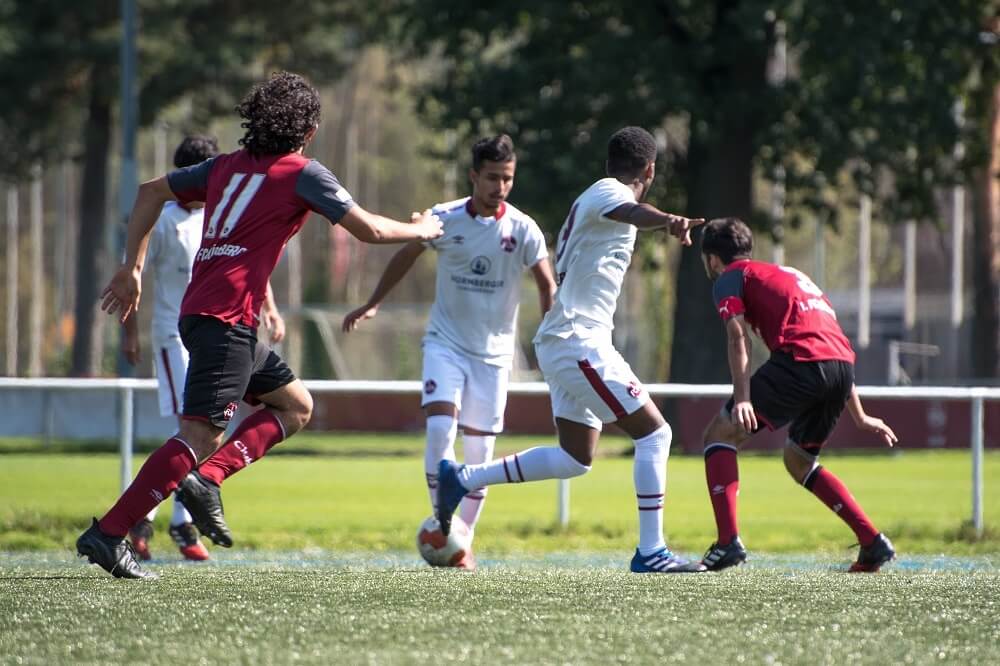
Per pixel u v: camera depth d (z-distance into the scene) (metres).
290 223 19.06
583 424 23.34
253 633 14.21
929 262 162.12
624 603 16.69
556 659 12.85
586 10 90.12
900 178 91.44
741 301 24.20
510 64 91.06
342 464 72.19
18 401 89.12
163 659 12.82
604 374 22.66
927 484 58.75
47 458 73.50
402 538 34.03
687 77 84.38
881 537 24.09
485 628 14.59
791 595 17.77
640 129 23.22
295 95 19.08
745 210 88.06
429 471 25.56
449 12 91.25
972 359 111.06
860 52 78.88
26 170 138.50
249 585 18.67
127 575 19.30
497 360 26.31
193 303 18.89
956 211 139.00
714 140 85.19
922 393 33.59
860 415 25.27
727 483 23.84
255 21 126.25
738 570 24.00
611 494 52.41
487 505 46.41
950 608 16.55
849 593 18.12
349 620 15.07
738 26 80.25
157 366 28.53
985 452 82.62
